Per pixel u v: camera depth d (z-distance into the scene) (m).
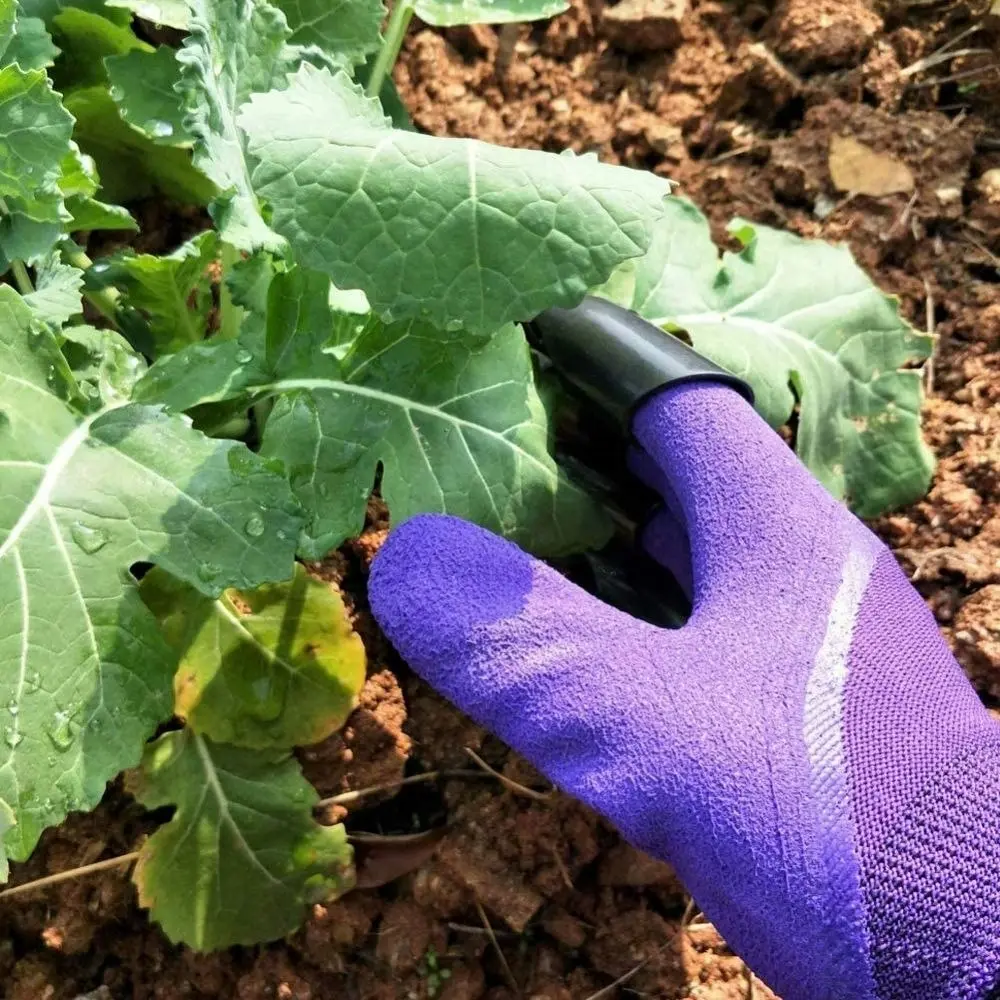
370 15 0.28
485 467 0.24
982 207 0.32
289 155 0.20
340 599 0.26
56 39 0.28
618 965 0.26
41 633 0.20
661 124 0.35
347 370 0.24
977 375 0.31
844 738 0.19
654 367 0.23
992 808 0.18
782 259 0.30
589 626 0.21
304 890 0.26
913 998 0.18
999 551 0.28
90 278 0.26
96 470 0.22
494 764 0.27
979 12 0.34
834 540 0.22
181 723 0.27
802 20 0.34
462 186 0.20
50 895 0.26
